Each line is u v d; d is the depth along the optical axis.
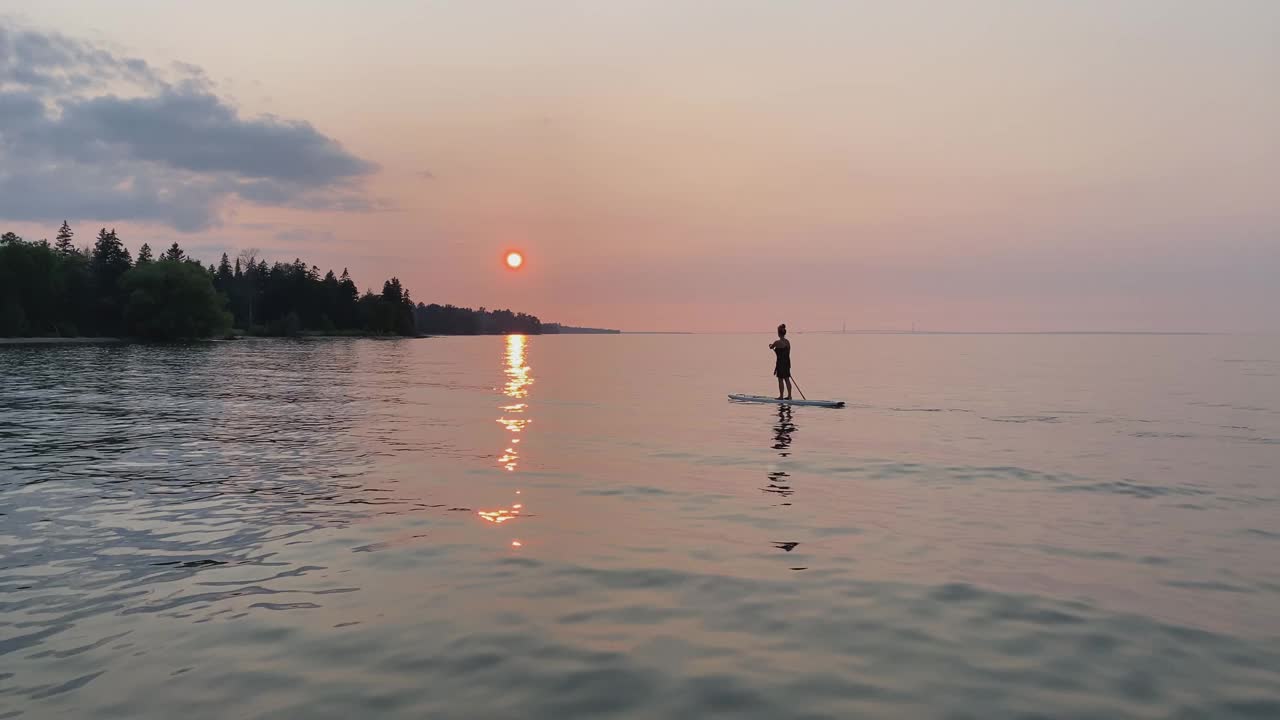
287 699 4.39
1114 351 111.50
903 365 61.09
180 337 105.31
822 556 7.38
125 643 5.19
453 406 23.53
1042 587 6.48
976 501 9.91
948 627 5.58
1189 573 6.89
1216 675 4.79
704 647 5.20
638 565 7.05
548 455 13.70
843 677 4.74
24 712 4.20
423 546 7.64
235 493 10.16
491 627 5.52
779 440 15.89
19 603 5.96
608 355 91.56
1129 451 14.33
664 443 15.37
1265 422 19.42
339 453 13.76
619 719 4.18
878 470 12.22
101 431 16.69
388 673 4.75
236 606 5.91
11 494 9.99
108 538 7.86
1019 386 34.97
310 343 121.44
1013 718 4.22
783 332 24.80
